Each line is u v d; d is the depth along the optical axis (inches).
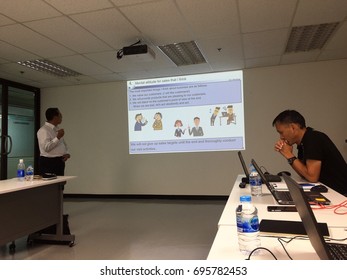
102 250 105.3
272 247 38.4
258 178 78.7
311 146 77.0
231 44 141.3
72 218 154.8
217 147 192.9
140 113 207.2
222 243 40.3
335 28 126.3
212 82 193.2
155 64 171.5
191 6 102.1
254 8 104.9
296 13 109.4
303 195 27.9
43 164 129.0
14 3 96.0
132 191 209.5
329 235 41.1
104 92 215.8
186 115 198.2
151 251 103.0
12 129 201.8
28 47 137.6
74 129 221.8
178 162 200.4
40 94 228.4
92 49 142.6
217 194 193.5
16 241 118.1
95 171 217.0
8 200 94.4
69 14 105.1
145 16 108.7
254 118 187.0
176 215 156.2
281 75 182.7
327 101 175.3
